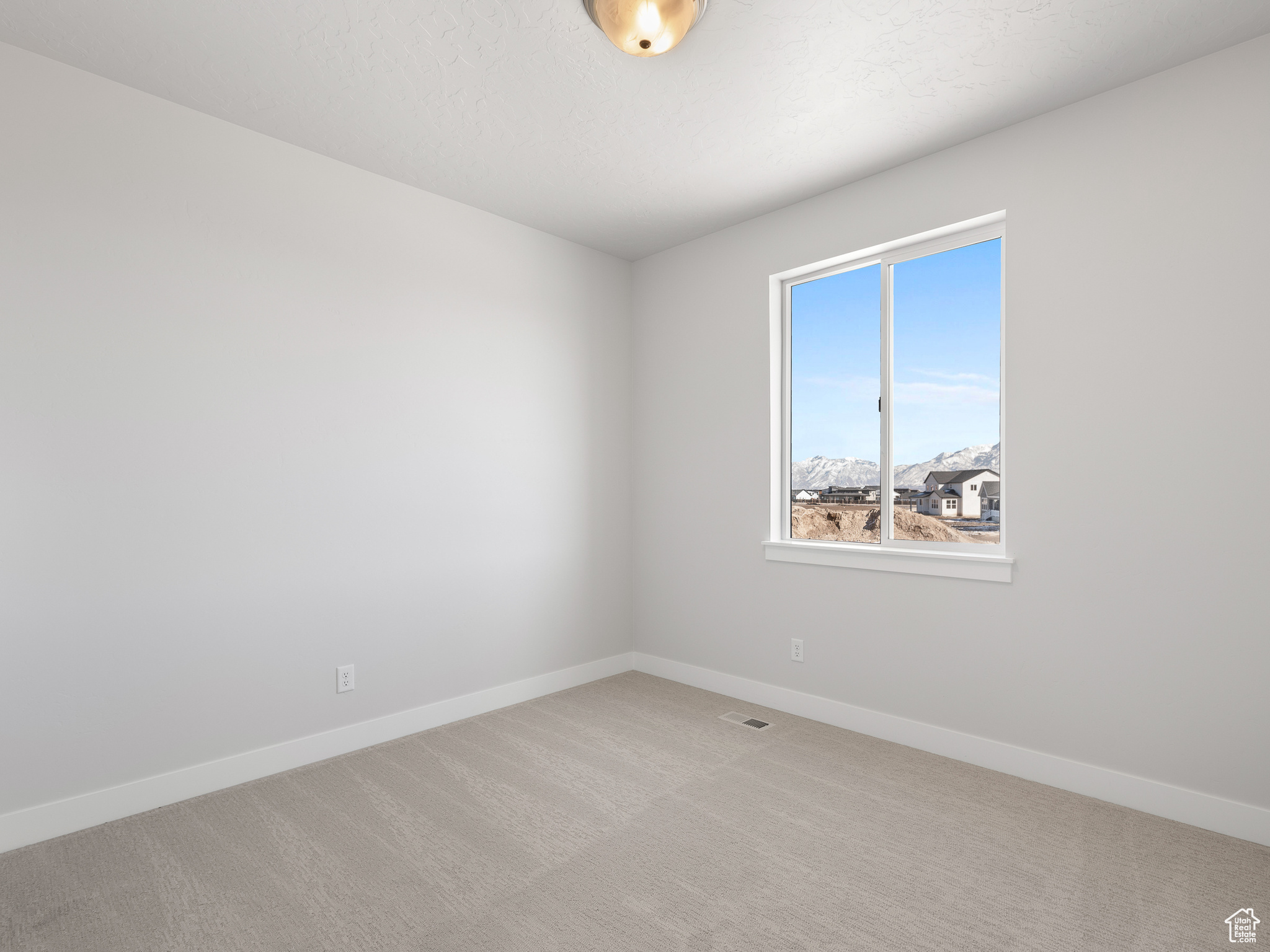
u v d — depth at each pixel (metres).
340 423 2.76
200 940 1.60
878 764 2.60
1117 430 2.27
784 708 3.24
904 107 2.37
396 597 2.94
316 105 2.35
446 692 3.11
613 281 3.95
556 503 3.61
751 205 3.22
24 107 2.05
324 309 2.72
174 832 2.11
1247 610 2.03
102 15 1.88
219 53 2.06
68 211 2.12
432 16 1.89
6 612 2.01
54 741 2.09
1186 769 2.13
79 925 1.65
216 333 2.43
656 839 2.05
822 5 1.83
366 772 2.55
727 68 2.13
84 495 2.15
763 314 3.35
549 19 1.89
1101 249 2.30
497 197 3.13
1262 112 2.00
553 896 1.77
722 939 1.60
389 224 2.93
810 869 1.89
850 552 2.99
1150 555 2.20
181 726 2.34
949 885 1.81
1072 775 2.36
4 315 2.01
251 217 2.52
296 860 1.94
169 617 2.32
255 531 2.52
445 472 3.12
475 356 3.25
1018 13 1.88
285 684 2.60
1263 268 2.00
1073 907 1.71
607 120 2.45
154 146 2.29
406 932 1.63
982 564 2.57
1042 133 2.43
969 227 2.68
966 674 2.63
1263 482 2.00
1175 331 2.15
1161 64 2.13
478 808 2.25
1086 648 2.33
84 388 2.15
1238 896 1.75
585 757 2.69
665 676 3.84
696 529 3.67
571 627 3.68
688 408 3.72
